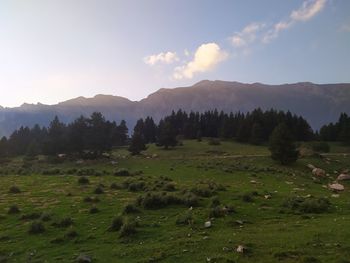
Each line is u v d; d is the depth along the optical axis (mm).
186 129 179500
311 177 80438
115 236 27016
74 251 24219
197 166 89062
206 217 31250
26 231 29281
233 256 21031
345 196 49312
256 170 81938
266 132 155875
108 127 124188
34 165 105312
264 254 21156
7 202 40812
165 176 69812
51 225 30781
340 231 25250
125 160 111750
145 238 26125
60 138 118062
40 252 24438
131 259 21953
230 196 40969
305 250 21391
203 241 24266
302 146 130125
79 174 69188
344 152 133125
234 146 143250
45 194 45062
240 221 29641
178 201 36719
